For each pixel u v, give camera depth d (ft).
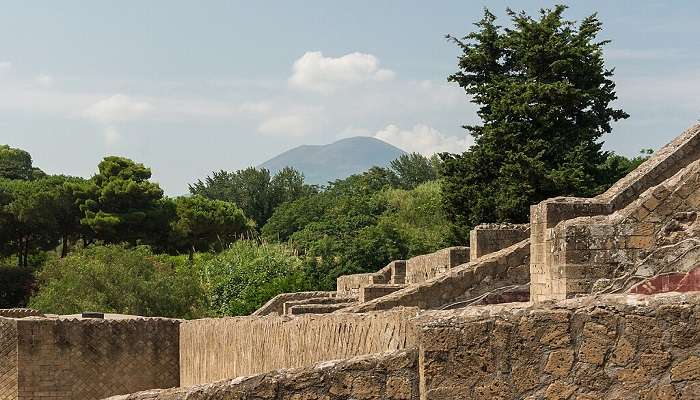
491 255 119.75
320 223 318.45
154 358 173.88
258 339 117.19
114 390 173.17
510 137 202.39
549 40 207.00
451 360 52.01
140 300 258.57
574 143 201.77
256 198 558.15
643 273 86.17
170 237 430.61
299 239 320.70
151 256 308.19
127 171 426.92
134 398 59.62
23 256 411.13
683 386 50.29
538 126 203.21
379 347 80.74
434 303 118.21
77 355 172.55
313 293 198.59
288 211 429.79
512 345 51.60
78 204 417.69
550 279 89.51
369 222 317.22
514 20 214.28
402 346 76.18
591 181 197.16
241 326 126.72
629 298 51.29
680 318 50.44
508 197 199.00
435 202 320.29
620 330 50.90
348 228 314.76
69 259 295.48
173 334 174.09
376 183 509.35
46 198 407.44
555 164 200.95
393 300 118.32
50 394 171.94
